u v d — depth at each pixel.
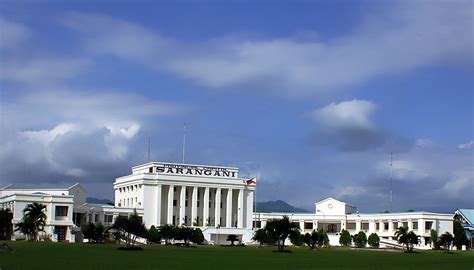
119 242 163.00
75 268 71.06
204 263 86.56
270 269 76.75
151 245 163.88
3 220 169.50
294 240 170.00
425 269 83.38
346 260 106.19
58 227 176.75
